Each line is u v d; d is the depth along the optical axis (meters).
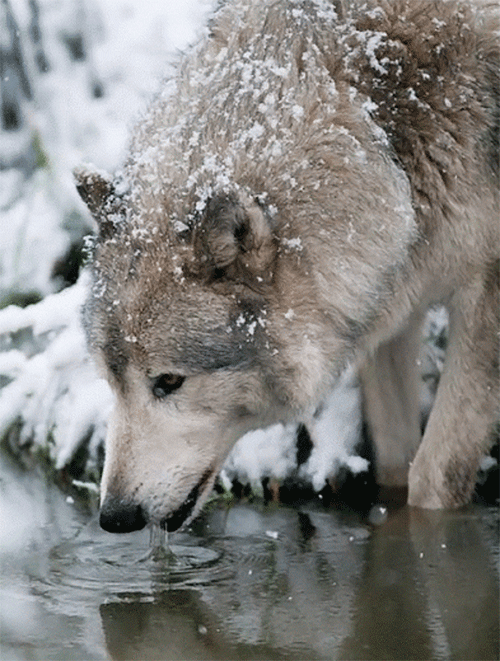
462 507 9.53
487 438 9.41
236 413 8.23
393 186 8.14
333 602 7.32
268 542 8.74
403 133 8.34
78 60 14.70
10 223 12.85
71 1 14.93
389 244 8.20
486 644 6.49
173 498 8.15
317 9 8.38
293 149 7.89
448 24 8.49
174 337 7.65
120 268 7.81
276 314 7.90
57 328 11.46
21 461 11.41
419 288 8.94
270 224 7.73
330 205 7.93
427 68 8.40
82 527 9.25
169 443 8.09
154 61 14.04
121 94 13.80
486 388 9.23
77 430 10.83
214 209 7.43
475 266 8.85
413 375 10.04
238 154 7.83
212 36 8.70
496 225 8.73
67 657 6.45
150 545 8.68
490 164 8.54
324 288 8.04
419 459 9.55
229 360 7.83
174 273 7.62
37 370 11.00
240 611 7.20
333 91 8.09
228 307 7.72
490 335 9.11
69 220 12.34
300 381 8.19
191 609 7.26
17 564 8.26
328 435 10.20
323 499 10.02
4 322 10.69
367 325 8.59
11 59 14.20
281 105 7.96
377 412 9.99
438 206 8.53
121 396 8.04
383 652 6.42
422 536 8.77
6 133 14.18
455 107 8.39
